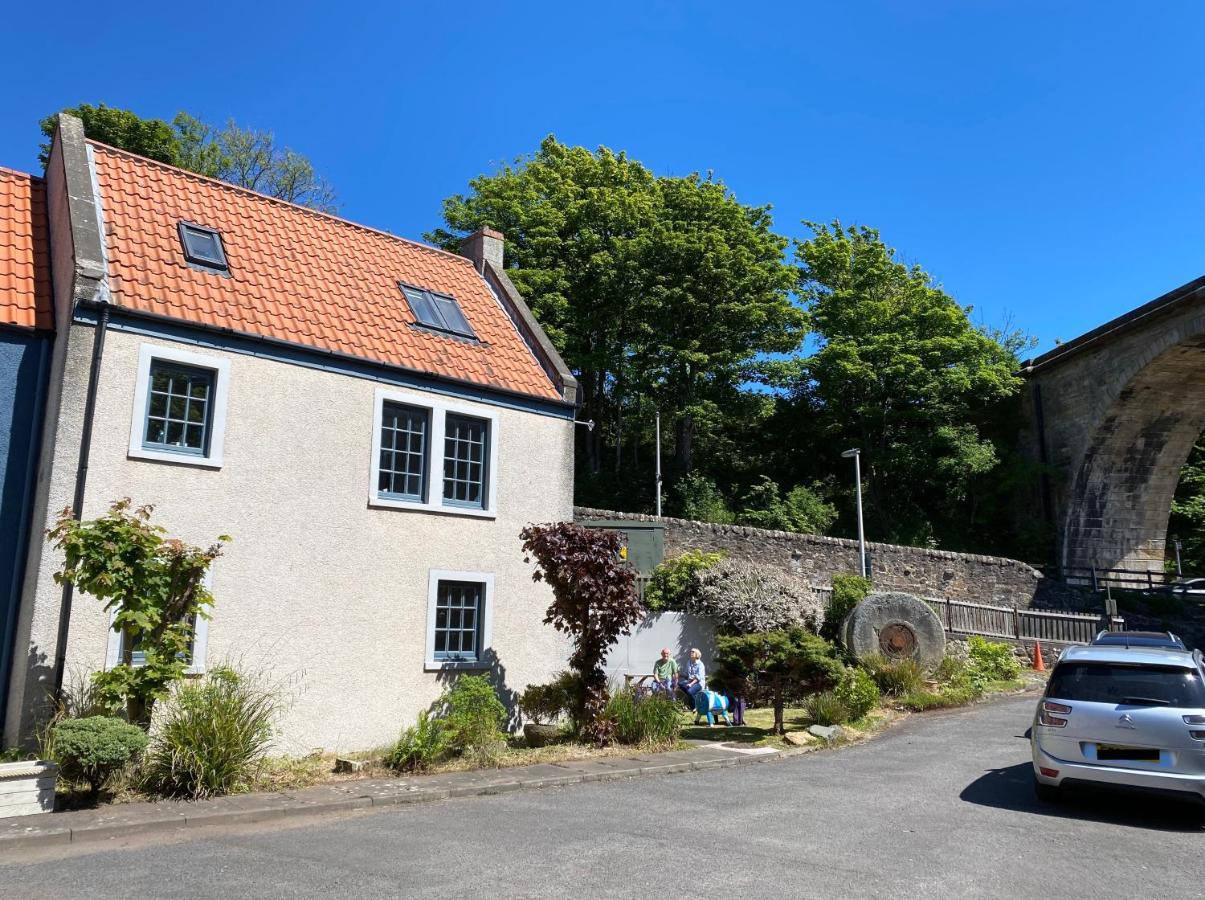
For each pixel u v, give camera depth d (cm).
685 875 660
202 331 1164
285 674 1180
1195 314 2856
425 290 1585
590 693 1305
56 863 684
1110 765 884
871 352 3603
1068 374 3594
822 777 1098
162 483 1107
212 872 659
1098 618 2456
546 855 714
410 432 1384
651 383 3475
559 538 1298
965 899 618
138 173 1348
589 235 3238
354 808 905
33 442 1105
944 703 1766
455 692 1231
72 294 1062
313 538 1233
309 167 3747
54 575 949
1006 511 3862
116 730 874
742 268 3325
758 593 1925
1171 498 3638
